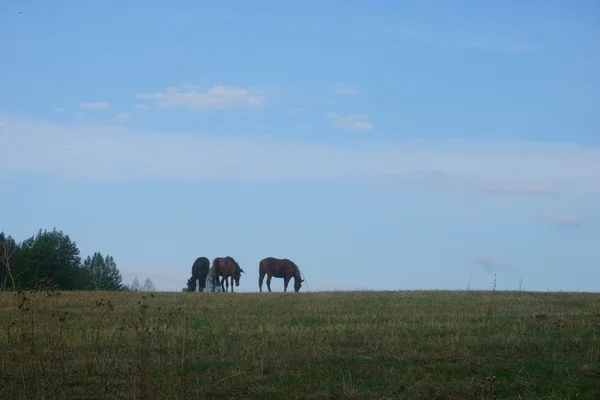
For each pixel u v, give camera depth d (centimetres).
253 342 1345
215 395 1001
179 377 1077
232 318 1773
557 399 951
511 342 1277
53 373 998
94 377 1068
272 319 1748
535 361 1134
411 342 1310
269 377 1075
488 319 1623
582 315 1722
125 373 1065
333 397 966
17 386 1021
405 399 957
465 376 1067
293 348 1274
